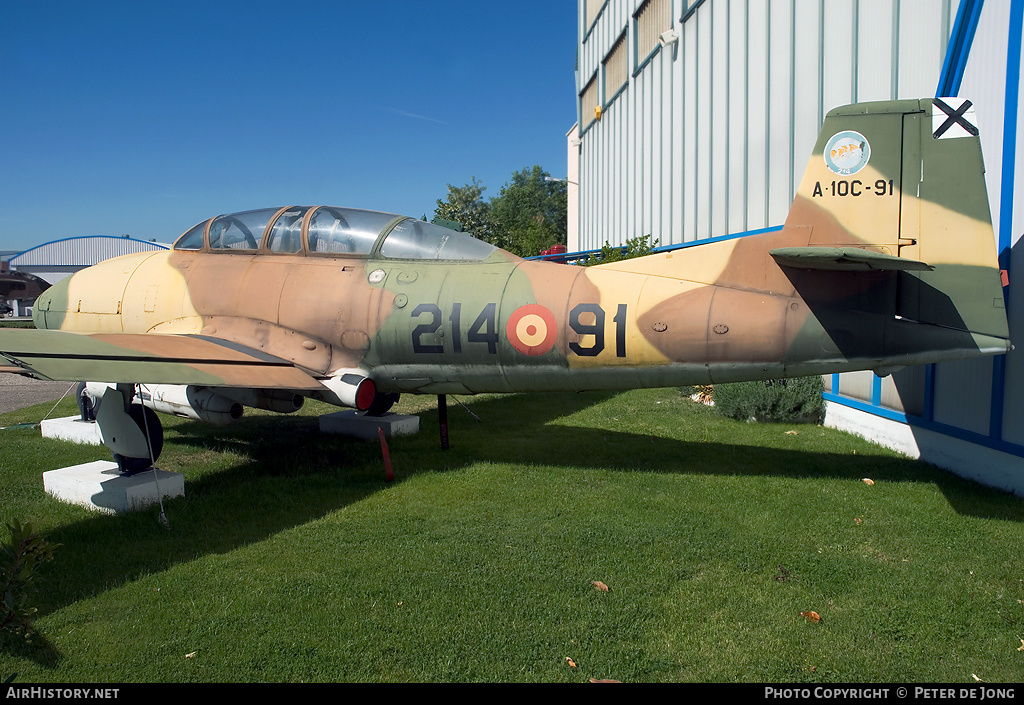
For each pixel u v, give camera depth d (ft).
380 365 20.71
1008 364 17.53
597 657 10.01
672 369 17.72
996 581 12.45
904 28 26.27
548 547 14.08
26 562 9.45
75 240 147.84
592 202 77.92
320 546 14.23
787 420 27.91
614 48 67.10
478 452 22.81
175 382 15.97
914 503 16.78
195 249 24.59
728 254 17.39
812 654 10.11
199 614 11.23
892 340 15.81
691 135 46.78
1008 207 17.70
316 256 22.30
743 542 14.29
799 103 33.58
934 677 9.55
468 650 10.18
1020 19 17.25
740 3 39.37
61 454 22.58
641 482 18.86
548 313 18.54
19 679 9.42
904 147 15.74
